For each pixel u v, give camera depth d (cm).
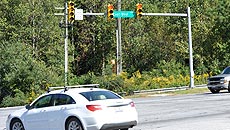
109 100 3122
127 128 3200
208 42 13450
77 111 3098
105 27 13825
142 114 4741
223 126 3484
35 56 11256
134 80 10100
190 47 9256
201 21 13788
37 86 9769
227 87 7488
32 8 11362
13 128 3522
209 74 12219
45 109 3297
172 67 12031
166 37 13912
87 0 14000
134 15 8038
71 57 12444
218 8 13675
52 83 9881
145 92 9306
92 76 9644
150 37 14012
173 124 3766
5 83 9788
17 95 9438
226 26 13288
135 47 13988
